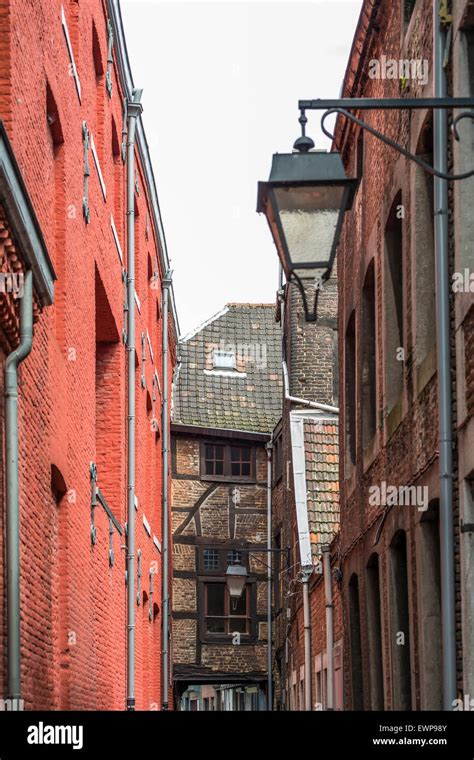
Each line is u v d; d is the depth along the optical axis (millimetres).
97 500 18906
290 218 9656
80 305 17391
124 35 23750
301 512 33312
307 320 9680
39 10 13727
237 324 46906
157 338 34844
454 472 13977
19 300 11117
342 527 24453
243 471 44469
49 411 13992
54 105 15117
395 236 19062
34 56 13312
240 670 43312
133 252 24953
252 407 45375
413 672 16781
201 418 44312
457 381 13828
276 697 41969
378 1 19031
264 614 43656
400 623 18797
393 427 18266
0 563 10898
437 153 14297
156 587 32125
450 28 14109
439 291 14195
